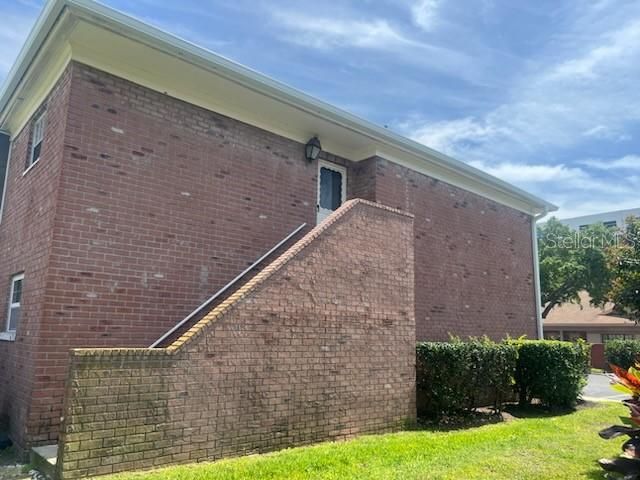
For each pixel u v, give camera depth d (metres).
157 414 5.11
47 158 7.65
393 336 8.02
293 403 6.40
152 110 8.02
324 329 6.99
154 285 7.60
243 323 6.05
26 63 8.08
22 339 7.21
